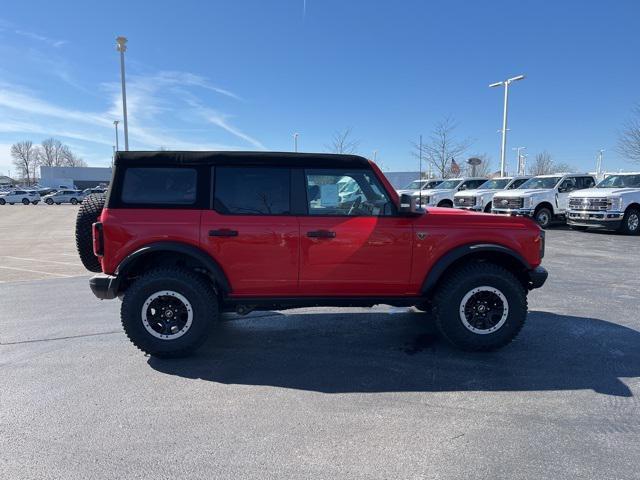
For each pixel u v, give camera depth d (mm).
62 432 3125
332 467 2723
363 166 4531
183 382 3936
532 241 4586
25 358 4480
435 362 4352
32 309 6258
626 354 4523
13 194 53938
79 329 5387
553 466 2717
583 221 15648
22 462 2775
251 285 4434
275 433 3105
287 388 3814
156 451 2895
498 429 3141
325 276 4465
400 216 4523
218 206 4391
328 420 3279
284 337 5102
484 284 4477
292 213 4453
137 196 4363
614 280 8023
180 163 4387
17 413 3389
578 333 5152
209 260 4340
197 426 3201
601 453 2850
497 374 4062
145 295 4328
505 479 2600
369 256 4461
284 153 4480
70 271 9391
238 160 4426
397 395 3672
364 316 5910
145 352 4441
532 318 5730
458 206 20453
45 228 19766
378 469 2701
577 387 3797
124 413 3389
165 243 4297
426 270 4535
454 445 2947
